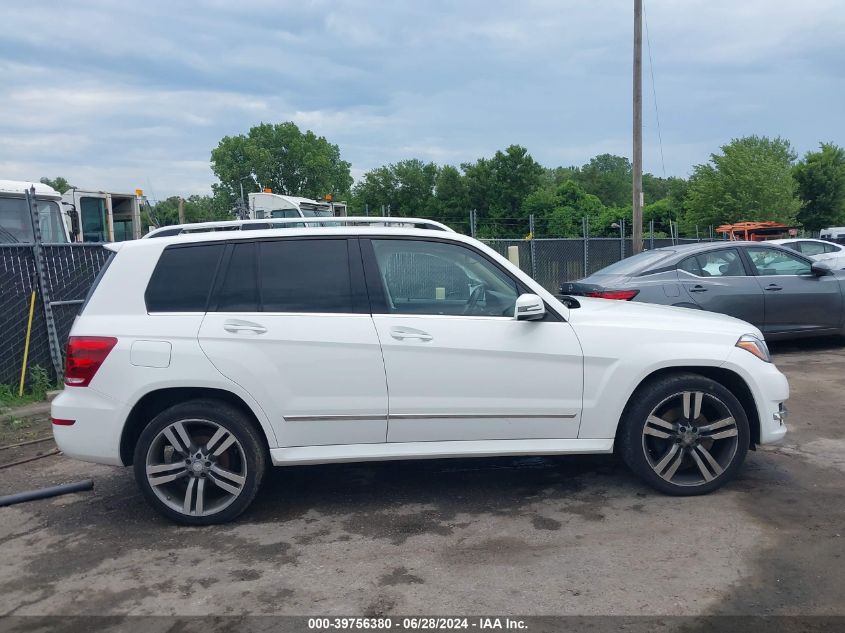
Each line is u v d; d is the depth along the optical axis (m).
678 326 4.75
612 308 5.04
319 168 60.69
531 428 4.59
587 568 3.75
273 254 4.61
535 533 4.22
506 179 52.75
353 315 4.50
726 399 4.63
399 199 54.69
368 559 3.95
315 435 4.48
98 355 4.38
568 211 52.16
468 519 4.47
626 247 19.36
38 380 8.30
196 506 4.46
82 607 3.54
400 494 4.96
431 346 4.47
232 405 4.50
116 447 4.40
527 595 3.50
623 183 95.25
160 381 4.35
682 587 3.52
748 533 4.11
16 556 4.17
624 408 4.66
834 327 9.62
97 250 9.09
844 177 56.47
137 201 17.83
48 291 8.59
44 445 6.64
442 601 3.47
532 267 17.28
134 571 3.91
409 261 4.66
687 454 4.70
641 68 18.81
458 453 4.54
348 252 4.64
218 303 4.50
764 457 5.43
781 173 51.69
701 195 54.34
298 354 4.41
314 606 3.47
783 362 9.09
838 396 7.23
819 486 4.81
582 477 5.17
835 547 3.90
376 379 4.45
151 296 4.51
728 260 9.37
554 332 4.58
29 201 8.47
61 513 4.83
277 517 4.61
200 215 40.09
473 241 4.75
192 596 3.61
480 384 4.52
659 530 4.19
